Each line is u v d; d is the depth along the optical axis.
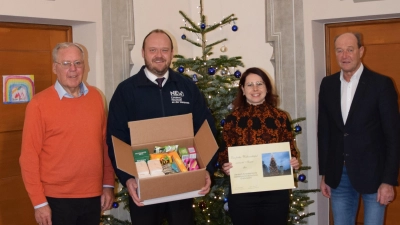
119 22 3.54
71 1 3.21
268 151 2.60
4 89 3.06
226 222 3.31
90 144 2.47
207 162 2.31
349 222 2.77
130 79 2.54
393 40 3.55
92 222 2.55
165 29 3.91
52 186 2.42
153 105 2.49
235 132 2.67
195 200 3.20
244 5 3.90
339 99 2.69
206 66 3.39
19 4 2.91
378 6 3.35
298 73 3.67
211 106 3.28
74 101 2.47
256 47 3.88
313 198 3.69
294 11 3.64
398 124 2.54
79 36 3.47
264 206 2.64
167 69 2.53
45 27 3.30
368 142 2.59
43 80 3.31
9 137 3.11
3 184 3.10
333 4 3.49
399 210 3.65
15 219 3.18
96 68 3.42
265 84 2.67
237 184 2.59
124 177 2.43
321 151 2.81
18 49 3.15
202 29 3.54
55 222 2.42
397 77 3.56
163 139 2.42
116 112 2.48
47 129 2.39
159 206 2.51
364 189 2.59
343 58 2.57
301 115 3.68
